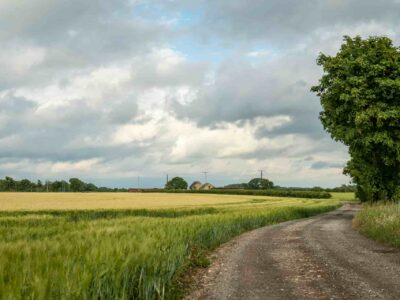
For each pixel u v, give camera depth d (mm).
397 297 9195
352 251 16500
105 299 7648
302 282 10930
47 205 54906
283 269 12945
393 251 16359
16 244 9195
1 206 51969
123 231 13922
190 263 13875
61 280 6453
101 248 8750
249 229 30938
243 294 9781
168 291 9875
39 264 6961
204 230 19906
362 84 36281
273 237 23312
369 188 40438
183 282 11273
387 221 21875
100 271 7605
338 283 10680
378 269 12523
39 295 5727
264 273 12359
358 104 36031
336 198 142250
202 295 9844
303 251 16797
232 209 49125
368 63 36500
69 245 9398
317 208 61094
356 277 11367
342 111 38906
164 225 18047
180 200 79312
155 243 11344
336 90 38156
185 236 15477
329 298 9219
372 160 40219
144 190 179500
